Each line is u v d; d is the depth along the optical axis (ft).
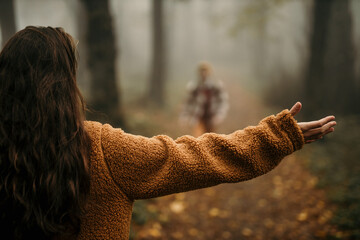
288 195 14.21
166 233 10.94
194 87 20.17
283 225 11.34
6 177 2.56
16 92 2.63
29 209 2.52
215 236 10.98
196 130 20.04
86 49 17.76
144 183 2.92
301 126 3.25
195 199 14.42
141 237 10.06
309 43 23.62
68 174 2.63
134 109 34.53
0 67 2.71
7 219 2.55
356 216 10.39
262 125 3.24
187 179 2.97
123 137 3.01
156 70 38.91
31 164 2.56
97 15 17.02
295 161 19.15
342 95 29.96
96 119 15.20
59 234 2.69
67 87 2.81
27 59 2.68
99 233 2.83
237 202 14.05
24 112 2.62
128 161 2.88
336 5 30.58
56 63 2.77
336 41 30.68
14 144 2.58
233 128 31.01
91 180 2.81
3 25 19.86
